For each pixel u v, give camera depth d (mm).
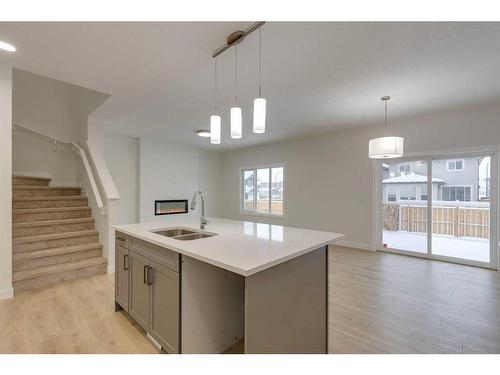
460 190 4141
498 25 1913
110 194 3664
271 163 6879
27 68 2602
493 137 3721
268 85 3059
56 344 1979
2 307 2561
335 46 2211
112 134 5859
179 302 1682
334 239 1995
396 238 4781
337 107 3859
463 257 4098
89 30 1951
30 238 3297
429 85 3049
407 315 2434
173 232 2609
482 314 2445
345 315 2438
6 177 2686
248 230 2404
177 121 4672
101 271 3580
